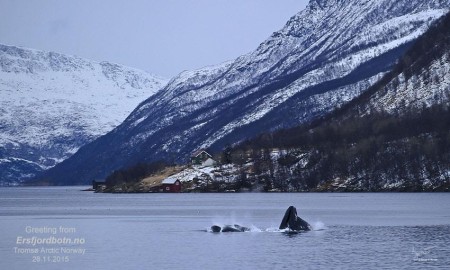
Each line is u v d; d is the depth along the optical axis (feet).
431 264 464.24
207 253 520.42
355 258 489.67
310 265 467.93
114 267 469.98
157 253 523.70
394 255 499.51
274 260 487.20
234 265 471.62
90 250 542.98
